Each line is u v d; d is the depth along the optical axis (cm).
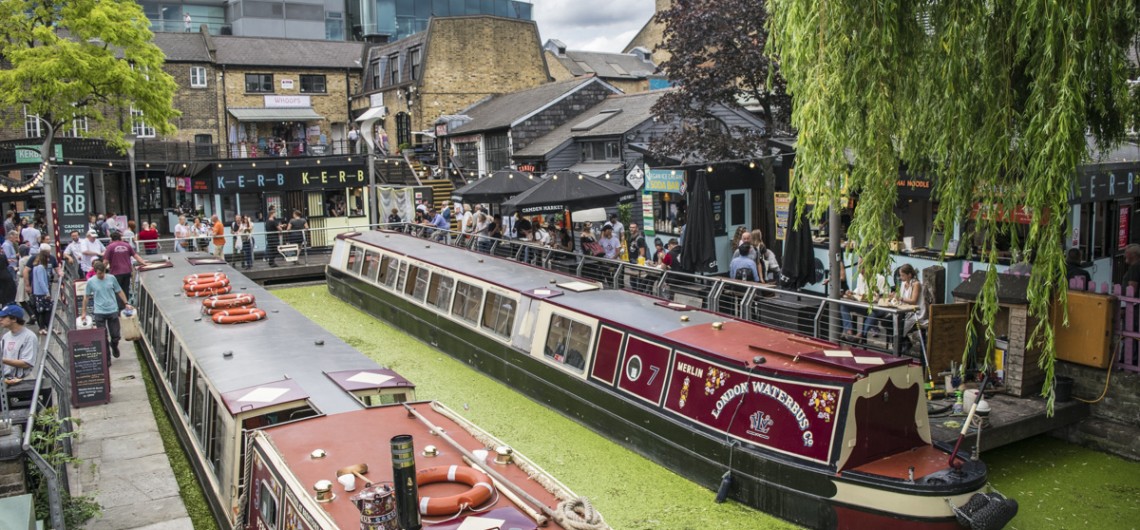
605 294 1374
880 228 920
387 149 4138
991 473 1032
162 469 1067
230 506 807
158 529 897
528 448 1148
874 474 841
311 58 4506
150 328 1503
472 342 1555
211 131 4159
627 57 5888
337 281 2278
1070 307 1107
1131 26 862
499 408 1326
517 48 4391
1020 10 824
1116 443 1073
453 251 1953
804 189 989
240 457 802
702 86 2097
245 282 1593
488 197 2216
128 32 2789
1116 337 1083
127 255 1927
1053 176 793
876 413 877
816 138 944
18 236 2378
